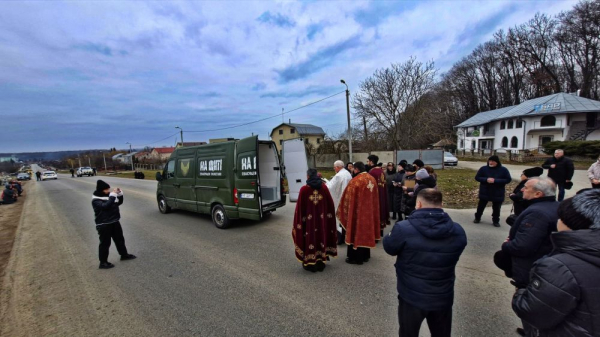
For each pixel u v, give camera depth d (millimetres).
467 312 2910
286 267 4289
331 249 4184
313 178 4059
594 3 34375
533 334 1604
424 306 1885
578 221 1380
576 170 16375
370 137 27484
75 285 3928
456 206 8148
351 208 4164
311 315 2963
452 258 1877
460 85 52469
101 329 2865
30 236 6840
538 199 2270
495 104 48125
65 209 10797
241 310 3115
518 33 42500
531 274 1530
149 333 2764
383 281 3709
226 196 6555
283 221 7289
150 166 58031
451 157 23891
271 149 7402
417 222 1938
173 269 4371
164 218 8195
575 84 37500
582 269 1284
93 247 5703
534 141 30406
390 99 24016
